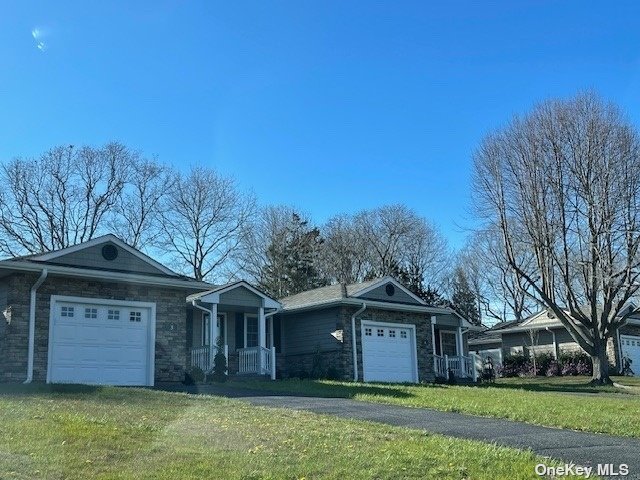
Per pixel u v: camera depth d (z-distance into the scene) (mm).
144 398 13258
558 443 10156
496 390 19969
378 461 8117
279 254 53094
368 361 26109
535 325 38781
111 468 7270
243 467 7555
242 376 24031
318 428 10477
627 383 27516
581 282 31000
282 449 8625
